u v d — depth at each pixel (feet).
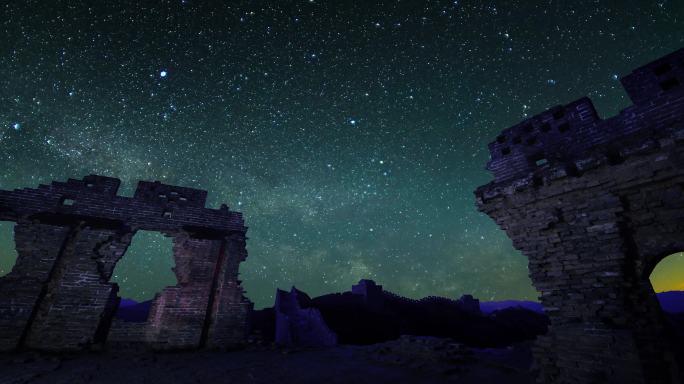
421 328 66.39
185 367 25.72
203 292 35.06
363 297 73.10
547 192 19.54
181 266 35.60
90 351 29.22
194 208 38.70
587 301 17.34
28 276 29.76
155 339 31.71
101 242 32.78
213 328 33.71
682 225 15.29
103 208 34.71
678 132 15.28
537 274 19.61
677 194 15.58
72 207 33.63
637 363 14.85
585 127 19.56
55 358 26.68
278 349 33.94
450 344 28.32
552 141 20.76
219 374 23.75
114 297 33.06
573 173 18.63
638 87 18.12
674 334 15.83
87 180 35.60
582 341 16.81
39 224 31.55
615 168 17.26
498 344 64.75
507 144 22.99
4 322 27.81
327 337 47.96
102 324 31.19
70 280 30.45
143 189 37.37
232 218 40.11
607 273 16.89
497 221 22.07
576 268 18.06
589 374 16.14
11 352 27.07
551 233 19.35
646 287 16.14
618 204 17.06
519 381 20.43
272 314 66.80
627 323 15.94
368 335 57.67
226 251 37.45
